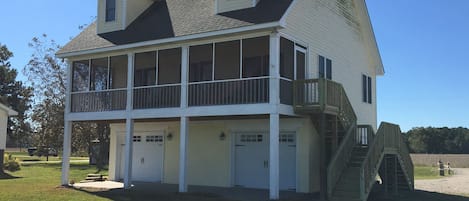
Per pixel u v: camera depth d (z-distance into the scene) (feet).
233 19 51.93
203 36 51.78
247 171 60.85
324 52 60.95
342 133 56.80
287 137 58.23
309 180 55.47
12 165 94.53
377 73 79.97
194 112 53.31
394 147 59.36
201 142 65.05
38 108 129.39
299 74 54.19
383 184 62.34
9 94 187.42
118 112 59.82
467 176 114.42
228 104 50.85
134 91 59.41
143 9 68.49
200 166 64.75
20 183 66.13
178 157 67.46
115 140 74.08
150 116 56.95
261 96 51.72
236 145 62.13
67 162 63.98
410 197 56.59
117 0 66.44
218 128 63.67
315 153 57.36
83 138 125.59
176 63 65.98
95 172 97.35
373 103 78.95
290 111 50.90
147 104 58.34
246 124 60.95
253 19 49.44
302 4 55.72
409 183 64.28
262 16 49.37
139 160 71.92
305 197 50.88
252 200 47.21
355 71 71.77
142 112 57.72
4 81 186.70
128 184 58.44
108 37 63.93
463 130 308.81
